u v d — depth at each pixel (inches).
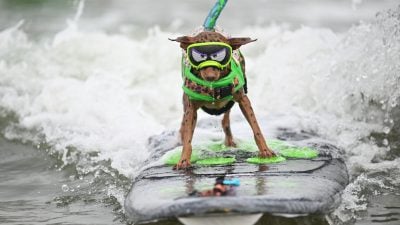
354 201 499.8
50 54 891.4
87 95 761.6
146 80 833.5
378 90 679.7
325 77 733.3
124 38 940.6
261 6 1170.6
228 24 1037.2
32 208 518.9
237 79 474.0
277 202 401.1
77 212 508.1
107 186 563.5
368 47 711.7
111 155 623.5
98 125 698.2
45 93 770.2
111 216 497.4
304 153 521.0
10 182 585.9
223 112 502.0
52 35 990.4
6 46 912.9
